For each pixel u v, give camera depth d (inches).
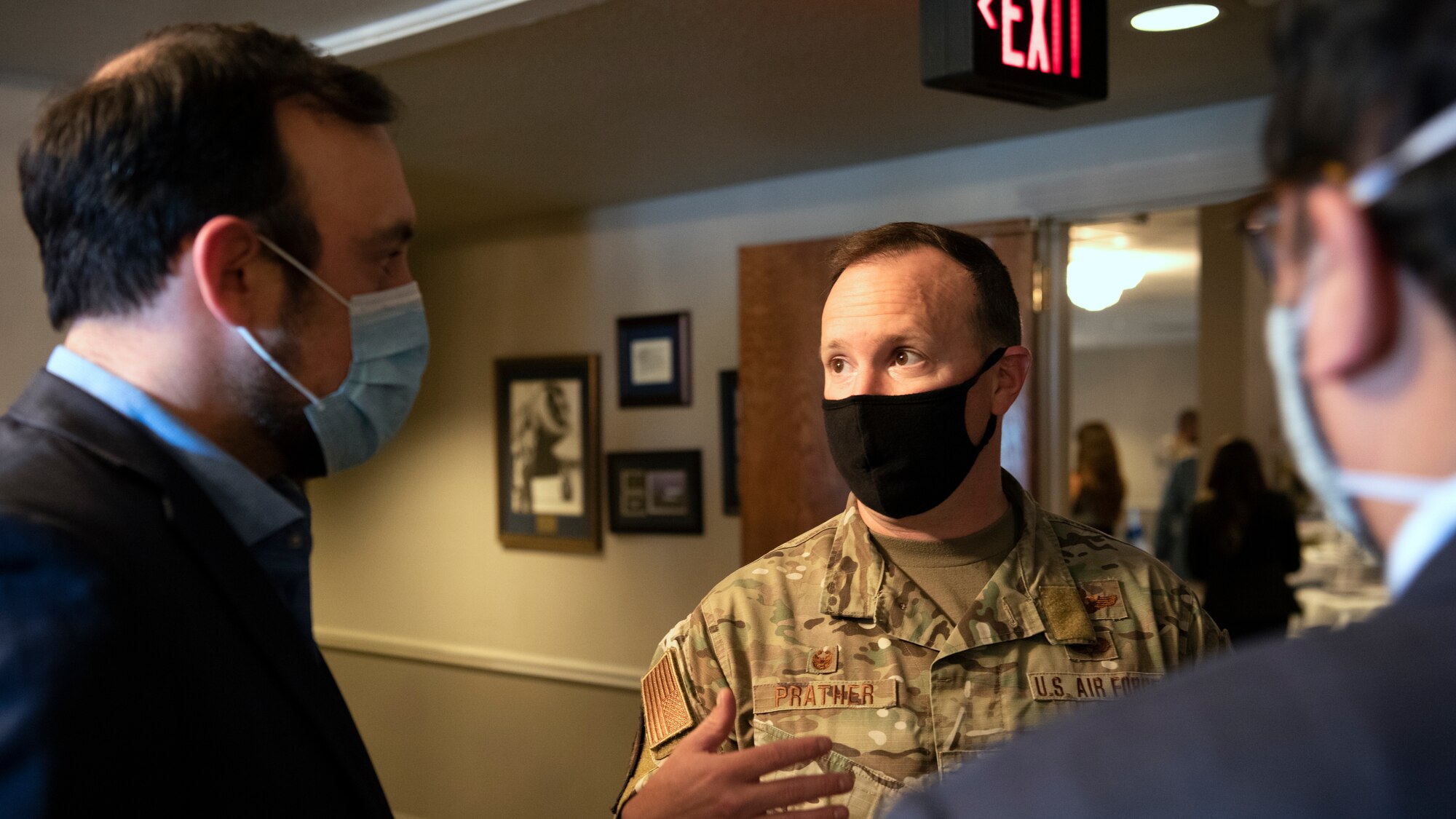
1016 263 117.8
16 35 91.7
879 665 48.2
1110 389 493.4
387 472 180.5
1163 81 100.1
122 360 32.1
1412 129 13.1
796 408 129.3
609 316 156.6
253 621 30.8
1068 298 122.3
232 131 31.2
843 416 50.7
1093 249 229.6
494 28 84.6
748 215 142.9
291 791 30.3
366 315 35.3
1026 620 48.3
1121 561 51.9
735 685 49.5
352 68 35.1
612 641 155.3
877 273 50.3
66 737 24.2
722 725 40.1
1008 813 13.8
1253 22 84.7
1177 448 273.1
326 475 36.9
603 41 88.7
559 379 159.8
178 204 30.8
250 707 29.8
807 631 50.0
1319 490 15.7
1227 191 108.4
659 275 151.6
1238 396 197.9
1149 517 384.8
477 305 171.6
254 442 34.3
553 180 139.2
